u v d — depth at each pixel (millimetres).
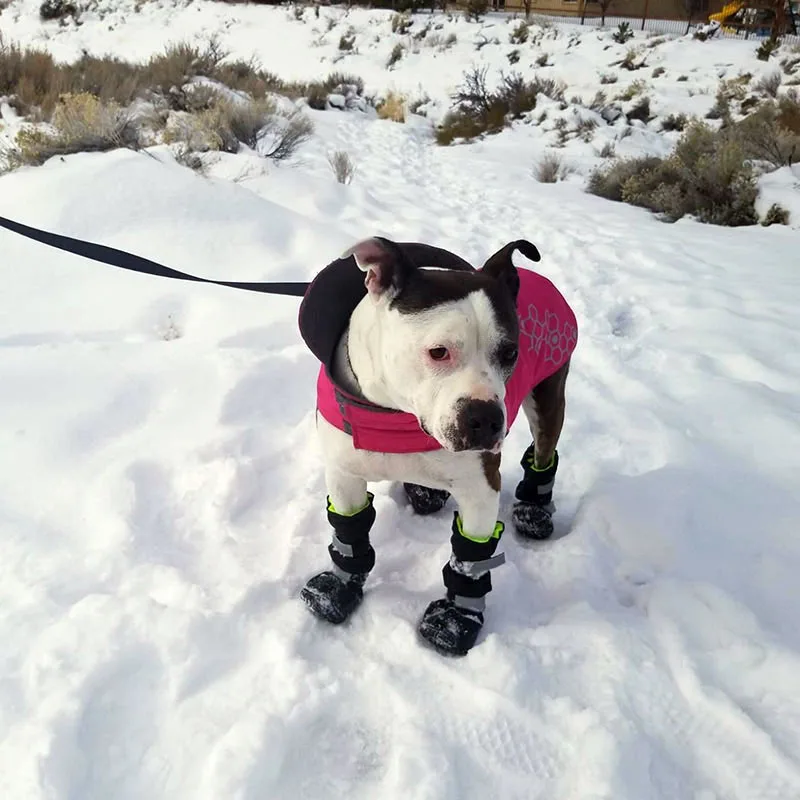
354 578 1041
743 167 3334
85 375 1492
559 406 1141
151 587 1019
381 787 792
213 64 5586
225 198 2232
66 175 2191
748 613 1003
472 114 6449
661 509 1224
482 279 813
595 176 4094
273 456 1348
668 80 7312
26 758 757
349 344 878
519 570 1142
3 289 1820
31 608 952
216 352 1608
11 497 1177
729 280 2334
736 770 810
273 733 805
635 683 913
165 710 847
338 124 5707
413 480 933
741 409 1562
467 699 887
